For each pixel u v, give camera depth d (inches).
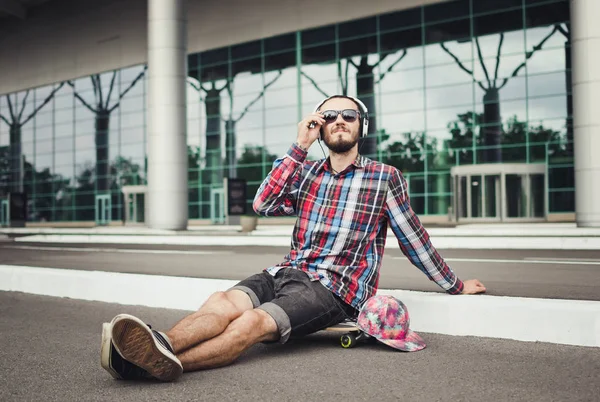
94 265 386.9
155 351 98.0
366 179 133.0
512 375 110.7
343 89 1241.4
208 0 1371.8
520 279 271.3
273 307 119.0
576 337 140.3
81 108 1615.4
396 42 1190.3
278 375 111.2
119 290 223.9
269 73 1325.0
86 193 1614.2
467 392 99.1
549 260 384.5
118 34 1489.9
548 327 143.6
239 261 414.6
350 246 131.2
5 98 1775.3
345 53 1237.7
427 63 1164.5
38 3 1621.6
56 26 1605.6
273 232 829.8
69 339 154.5
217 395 98.8
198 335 108.8
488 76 1113.4
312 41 1269.7
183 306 205.9
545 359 124.7
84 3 1546.5
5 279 267.7
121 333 94.8
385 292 170.2
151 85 1009.5
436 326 158.2
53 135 1670.8
